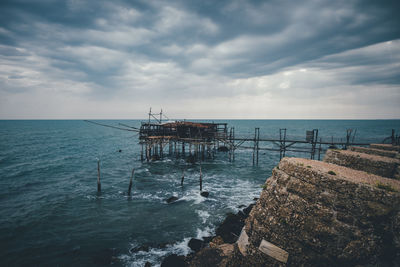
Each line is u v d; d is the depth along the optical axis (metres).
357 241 5.98
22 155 44.62
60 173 31.08
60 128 148.50
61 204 19.75
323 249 6.34
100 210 18.62
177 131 40.31
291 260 6.84
